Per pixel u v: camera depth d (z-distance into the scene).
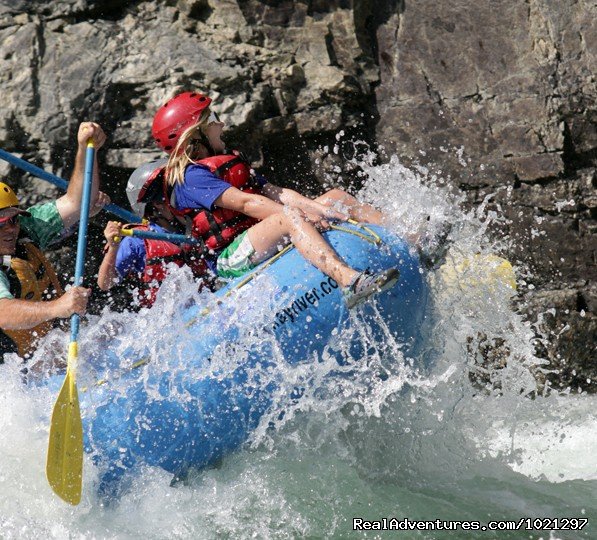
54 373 17.73
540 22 25.97
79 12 26.45
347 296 15.97
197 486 17.31
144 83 26.16
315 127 27.11
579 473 18.91
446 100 27.06
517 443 20.06
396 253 17.03
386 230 17.44
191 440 16.95
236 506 17.09
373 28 27.64
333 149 27.55
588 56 25.73
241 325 16.69
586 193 26.22
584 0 25.70
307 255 16.58
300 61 27.28
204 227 17.81
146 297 18.83
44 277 17.77
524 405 22.31
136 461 16.88
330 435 18.14
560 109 25.86
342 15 27.23
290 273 16.77
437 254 17.52
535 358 22.61
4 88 25.69
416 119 27.31
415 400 18.75
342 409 18.17
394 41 27.48
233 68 26.45
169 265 17.97
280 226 16.98
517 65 26.27
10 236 17.12
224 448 17.27
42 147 25.75
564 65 25.92
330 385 17.27
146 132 26.20
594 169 26.27
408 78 27.39
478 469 19.00
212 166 17.78
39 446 16.95
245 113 26.12
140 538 16.25
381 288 15.55
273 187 18.53
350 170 27.72
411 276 17.09
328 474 17.97
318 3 27.22
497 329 21.47
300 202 18.09
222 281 17.83
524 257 26.83
